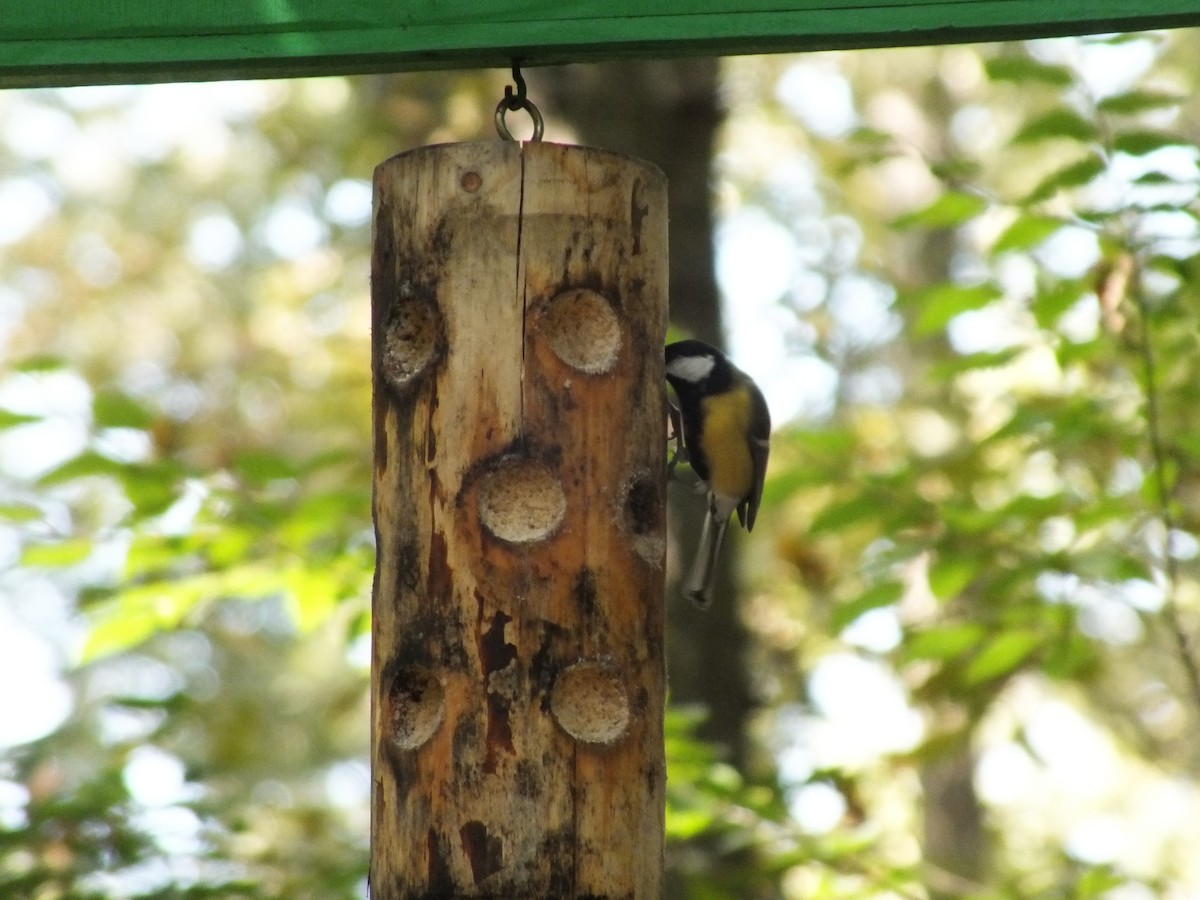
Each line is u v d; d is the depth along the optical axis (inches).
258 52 270.7
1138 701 660.1
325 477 537.3
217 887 415.8
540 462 244.1
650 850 242.8
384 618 247.3
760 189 1015.6
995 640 404.2
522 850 234.2
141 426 414.0
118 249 1007.6
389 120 790.5
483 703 237.5
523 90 269.9
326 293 877.2
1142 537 402.0
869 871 420.5
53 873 410.3
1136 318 384.5
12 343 973.2
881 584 401.4
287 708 864.9
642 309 254.1
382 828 242.8
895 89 1010.7
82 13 273.4
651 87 575.8
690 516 561.0
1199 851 796.0
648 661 246.4
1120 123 409.1
